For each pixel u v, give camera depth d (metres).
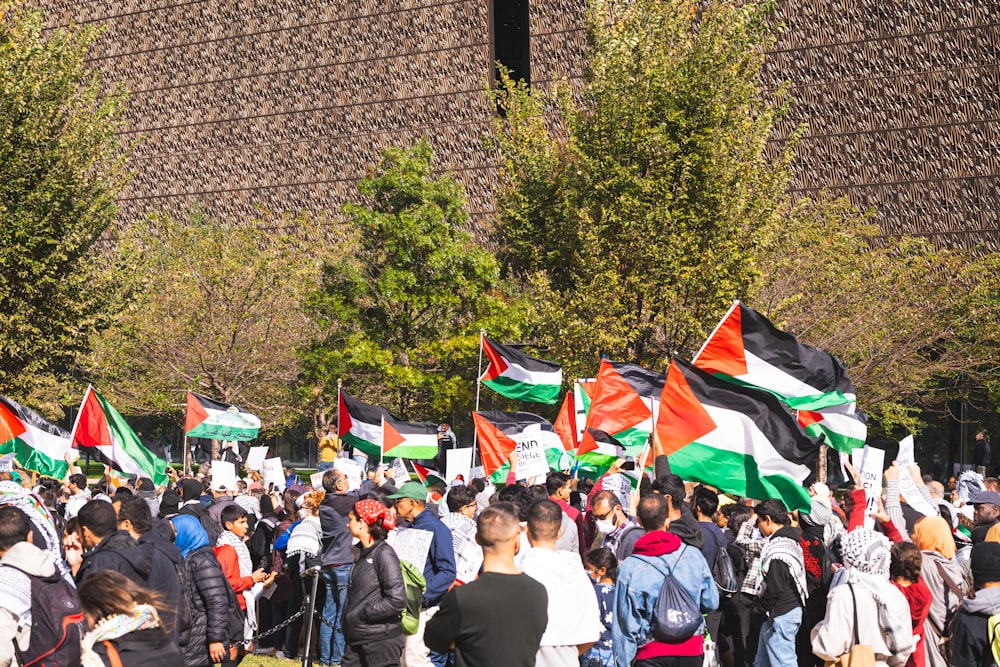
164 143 61.91
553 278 31.56
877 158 45.09
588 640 6.88
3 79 26.11
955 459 44.09
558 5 51.75
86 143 28.39
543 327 29.36
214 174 60.72
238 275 38.50
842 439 13.12
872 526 10.76
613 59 28.02
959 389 39.34
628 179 26.75
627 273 27.70
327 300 33.53
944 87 44.09
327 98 58.06
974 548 8.14
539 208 32.03
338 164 57.94
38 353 27.08
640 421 13.67
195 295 37.94
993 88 43.34
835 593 7.74
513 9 58.41
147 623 5.63
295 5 58.75
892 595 7.72
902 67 44.75
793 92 46.31
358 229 34.91
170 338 37.69
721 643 11.93
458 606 5.71
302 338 38.88
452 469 17.59
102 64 63.19
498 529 5.91
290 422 46.28
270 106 59.53
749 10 28.08
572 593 6.85
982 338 35.00
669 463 10.52
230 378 38.09
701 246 27.00
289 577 13.24
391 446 18.81
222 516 11.36
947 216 43.91
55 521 12.27
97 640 5.49
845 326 32.69
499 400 34.75
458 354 32.47
